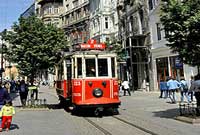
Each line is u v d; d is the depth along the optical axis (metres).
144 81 38.81
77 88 16.62
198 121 12.90
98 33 55.69
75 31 71.38
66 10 77.94
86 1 66.94
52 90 56.03
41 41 21.22
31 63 21.41
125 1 44.69
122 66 44.31
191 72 27.92
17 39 21.27
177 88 21.91
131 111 18.34
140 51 38.78
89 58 17.00
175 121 13.69
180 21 12.80
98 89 16.62
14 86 44.53
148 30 36.81
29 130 12.36
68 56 18.50
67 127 13.02
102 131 11.79
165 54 32.59
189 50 12.94
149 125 12.82
